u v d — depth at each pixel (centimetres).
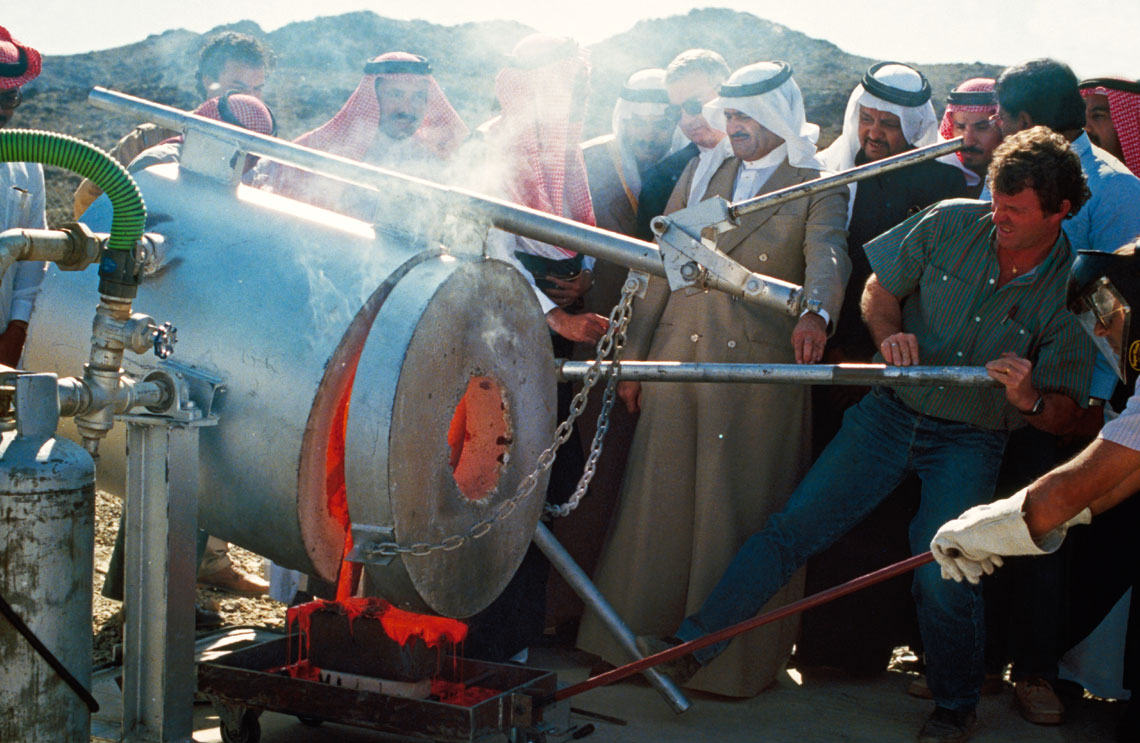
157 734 316
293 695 326
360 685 330
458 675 347
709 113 449
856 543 434
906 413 384
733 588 384
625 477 437
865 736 382
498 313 328
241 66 562
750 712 400
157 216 340
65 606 274
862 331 454
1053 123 406
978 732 389
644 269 336
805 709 405
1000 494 412
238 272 322
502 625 408
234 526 325
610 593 430
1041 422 361
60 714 275
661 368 356
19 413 272
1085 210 399
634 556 425
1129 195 395
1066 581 406
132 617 316
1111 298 288
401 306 303
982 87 507
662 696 384
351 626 331
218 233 333
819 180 339
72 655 277
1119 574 405
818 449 459
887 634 435
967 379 343
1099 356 387
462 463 340
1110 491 276
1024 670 400
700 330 421
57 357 339
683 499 424
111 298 290
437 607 319
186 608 318
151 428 309
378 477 296
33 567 268
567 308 457
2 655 267
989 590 419
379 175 327
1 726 269
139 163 428
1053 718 396
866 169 343
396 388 294
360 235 327
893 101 460
